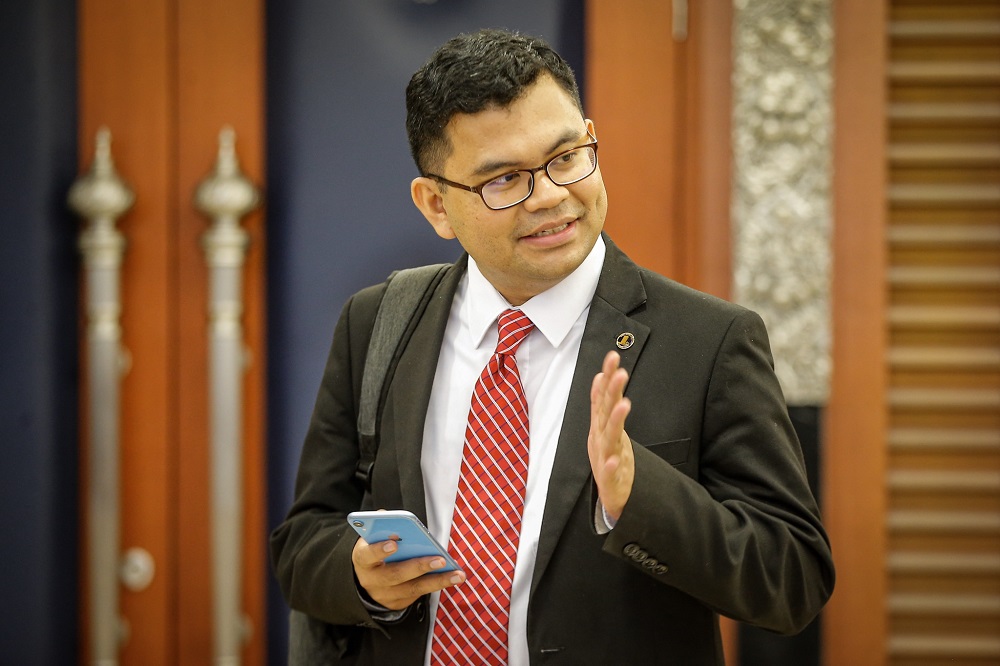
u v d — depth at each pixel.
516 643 4.53
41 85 7.93
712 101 8.04
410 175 8.42
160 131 8.27
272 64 8.40
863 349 7.99
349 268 8.46
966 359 8.01
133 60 8.26
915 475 8.06
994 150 7.99
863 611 8.01
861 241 7.98
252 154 8.31
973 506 8.09
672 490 4.15
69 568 8.30
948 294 8.07
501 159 4.38
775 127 7.96
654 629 4.45
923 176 8.07
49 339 8.04
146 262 8.31
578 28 8.34
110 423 8.20
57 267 8.11
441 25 8.38
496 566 4.57
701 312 4.68
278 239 8.43
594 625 4.43
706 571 4.13
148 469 8.37
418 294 5.21
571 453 4.52
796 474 4.51
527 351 4.83
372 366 5.13
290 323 8.47
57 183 8.09
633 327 4.69
